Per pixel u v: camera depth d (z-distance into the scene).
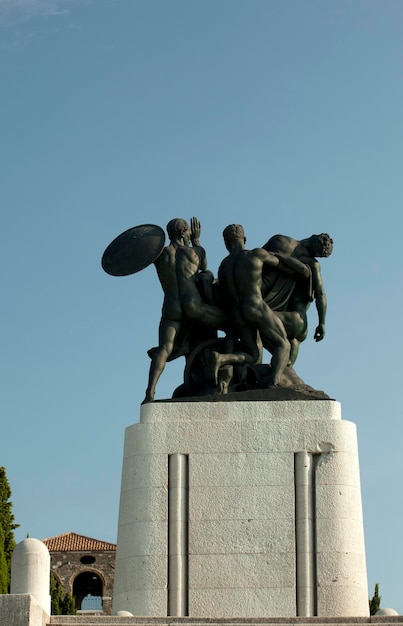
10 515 51.03
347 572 22.45
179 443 23.17
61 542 77.94
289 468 23.00
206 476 22.97
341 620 19.88
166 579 22.50
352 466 23.16
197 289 24.75
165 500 22.92
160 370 24.05
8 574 44.84
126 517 23.11
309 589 22.34
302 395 23.56
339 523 22.70
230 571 22.45
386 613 22.30
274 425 23.22
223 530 22.67
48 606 20.34
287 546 22.56
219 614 22.20
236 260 24.52
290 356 24.53
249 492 22.86
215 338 24.72
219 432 23.20
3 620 17.55
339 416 23.52
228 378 24.16
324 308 24.75
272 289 24.77
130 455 23.38
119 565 23.02
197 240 25.39
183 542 22.69
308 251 25.05
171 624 19.50
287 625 19.73
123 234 25.06
